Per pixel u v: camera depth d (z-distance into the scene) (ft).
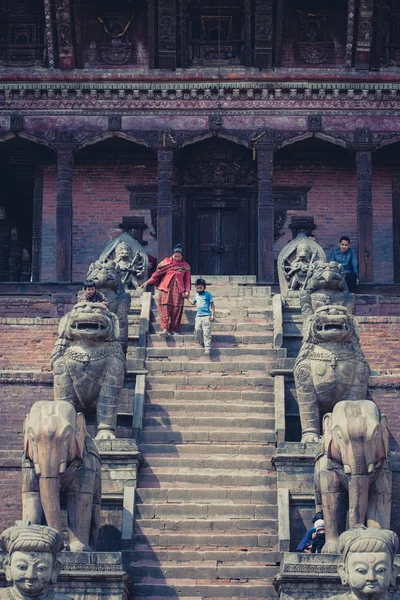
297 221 173.68
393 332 128.57
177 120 164.25
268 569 97.71
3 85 164.14
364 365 108.37
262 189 163.02
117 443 104.73
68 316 108.88
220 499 103.71
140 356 121.39
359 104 164.45
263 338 125.29
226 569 97.81
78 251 173.68
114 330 109.19
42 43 166.50
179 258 127.24
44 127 164.14
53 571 85.35
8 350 129.49
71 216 162.61
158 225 162.30
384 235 172.86
